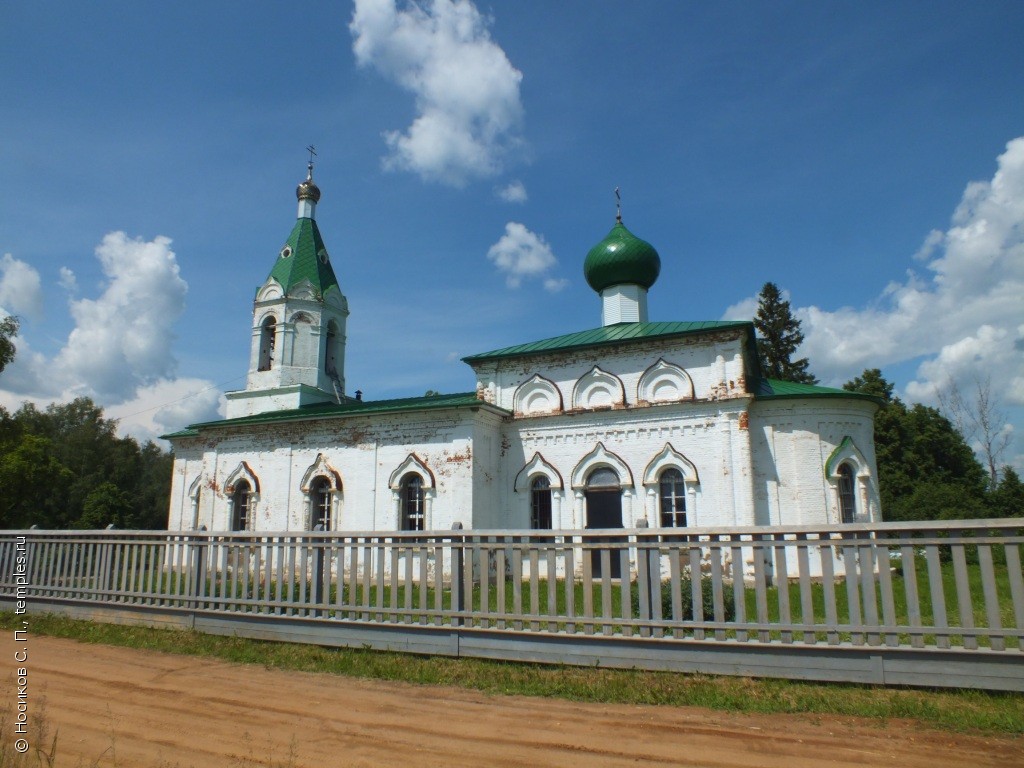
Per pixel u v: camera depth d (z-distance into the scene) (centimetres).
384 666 899
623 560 880
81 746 612
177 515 3181
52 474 3078
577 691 768
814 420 2067
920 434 4378
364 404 2677
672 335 2088
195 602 1173
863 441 2108
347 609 1032
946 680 730
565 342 2403
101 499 4994
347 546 1064
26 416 6147
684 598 1046
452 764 564
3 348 2784
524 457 2259
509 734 641
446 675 853
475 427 2173
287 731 655
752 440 2088
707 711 702
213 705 748
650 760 571
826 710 689
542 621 954
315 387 2895
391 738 632
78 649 1061
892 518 3575
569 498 2169
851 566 786
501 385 2350
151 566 1237
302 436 2461
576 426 2198
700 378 2075
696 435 2036
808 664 779
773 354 5397
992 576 731
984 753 579
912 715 669
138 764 566
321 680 859
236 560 1157
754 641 802
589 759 575
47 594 1332
